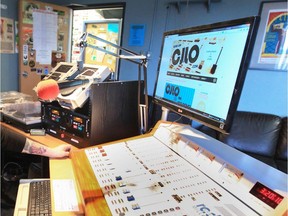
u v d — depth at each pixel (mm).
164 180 667
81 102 1115
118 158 818
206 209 544
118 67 3127
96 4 3160
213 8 2486
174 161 777
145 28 2865
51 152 1041
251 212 528
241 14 2393
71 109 1199
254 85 2469
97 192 624
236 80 641
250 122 2324
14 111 1562
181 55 952
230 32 686
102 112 1190
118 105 1265
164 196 596
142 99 1394
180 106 927
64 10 3264
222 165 671
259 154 2273
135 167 750
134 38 2953
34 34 3016
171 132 949
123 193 612
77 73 1276
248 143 2283
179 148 841
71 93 1125
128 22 2969
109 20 3207
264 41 2350
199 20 2568
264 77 2418
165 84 1069
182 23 2650
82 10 3369
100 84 1147
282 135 2234
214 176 664
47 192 993
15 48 2947
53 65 3266
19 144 1112
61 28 3275
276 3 2242
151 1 2787
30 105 1603
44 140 1324
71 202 758
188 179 668
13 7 2855
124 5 2955
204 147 784
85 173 730
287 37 2246
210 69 766
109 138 1255
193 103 846
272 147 2244
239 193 582
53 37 3201
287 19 2219
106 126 1228
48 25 3115
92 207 562
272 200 518
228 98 672
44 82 724
